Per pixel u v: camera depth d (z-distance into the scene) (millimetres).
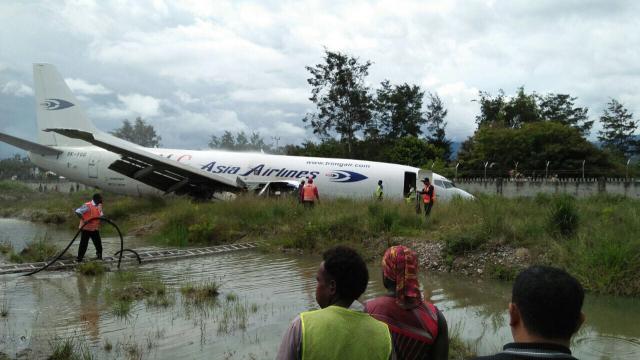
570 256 10047
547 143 39656
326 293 2871
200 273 10602
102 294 8570
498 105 54812
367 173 23906
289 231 15203
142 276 10195
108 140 26922
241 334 6363
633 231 10695
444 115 60156
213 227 15820
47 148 26562
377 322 2680
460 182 35469
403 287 3340
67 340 6098
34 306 7738
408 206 17000
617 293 8727
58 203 27016
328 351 2484
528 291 2051
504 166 40281
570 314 1994
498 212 13945
